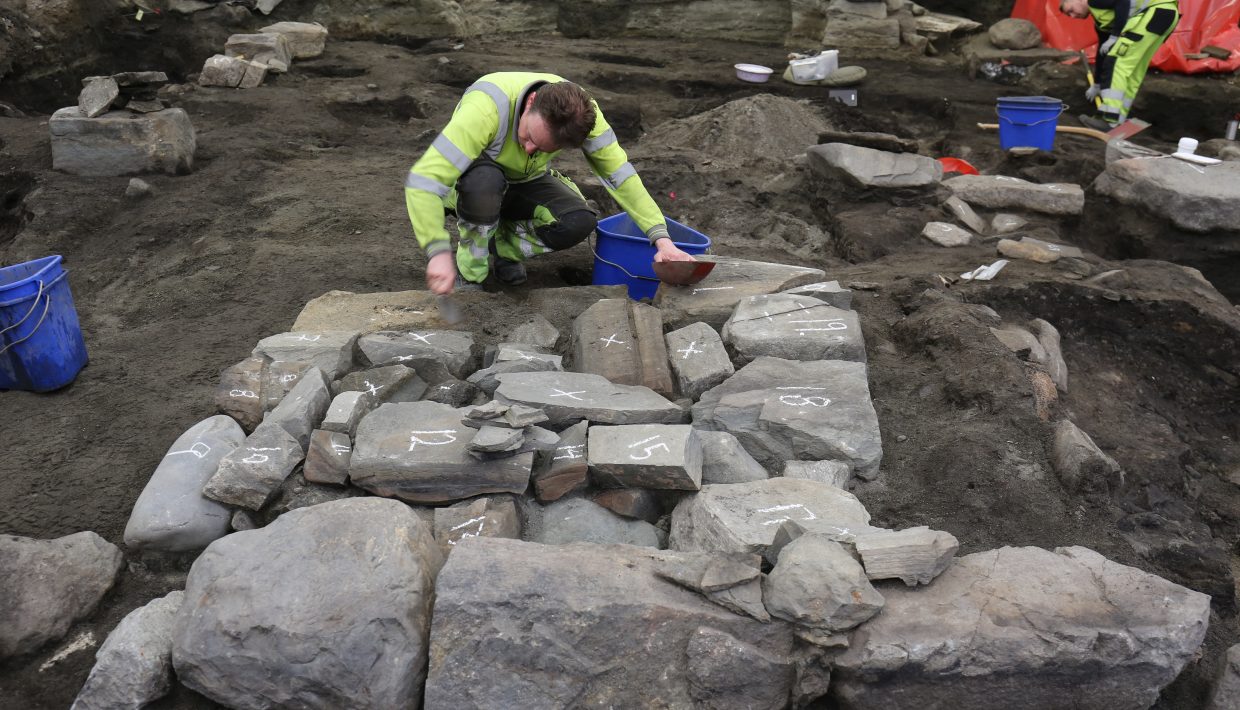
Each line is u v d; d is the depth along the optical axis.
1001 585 2.70
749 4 11.73
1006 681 2.55
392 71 9.46
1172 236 6.12
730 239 6.11
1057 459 3.50
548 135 3.65
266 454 3.07
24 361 3.76
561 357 3.83
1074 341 4.80
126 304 4.80
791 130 8.01
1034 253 5.27
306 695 2.49
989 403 3.74
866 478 3.39
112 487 3.32
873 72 10.32
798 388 3.57
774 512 2.96
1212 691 2.78
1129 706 2.60
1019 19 10.52
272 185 6.29
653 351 3.81
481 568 2.57
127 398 3.81
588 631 2.51
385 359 3.73
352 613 2.50
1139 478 3.80
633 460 3.05
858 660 2.49
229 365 4.05
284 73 9.09
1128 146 7.06
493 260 4.78
